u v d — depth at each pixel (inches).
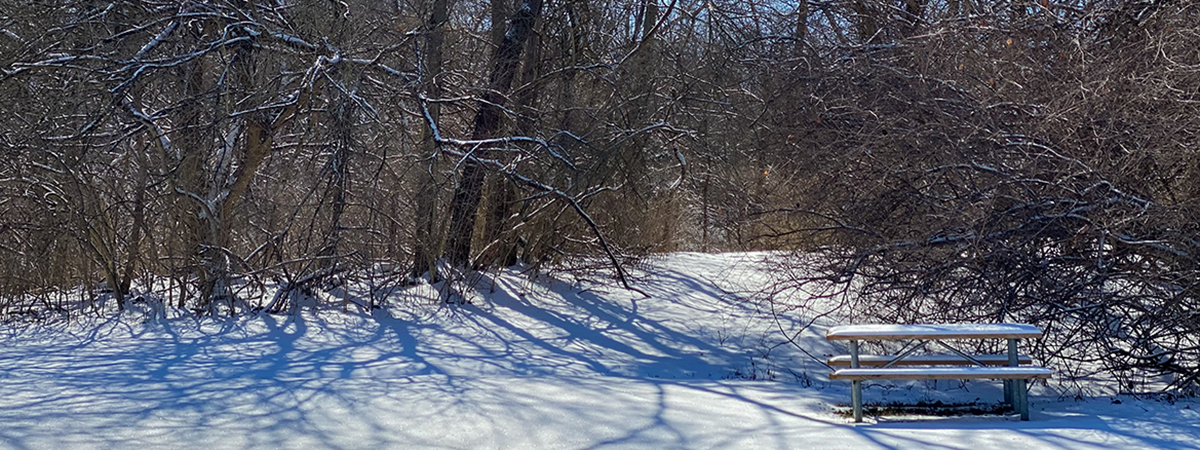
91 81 405.4
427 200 445.4
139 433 209.0
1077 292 281.9
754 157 558.3
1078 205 283.4
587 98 506.6
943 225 300.7
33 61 409.7
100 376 285.7
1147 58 287.4
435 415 230.1
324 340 366.6
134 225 426.6
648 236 567.8
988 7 371.2
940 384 296.8
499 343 374.0
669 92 553.3
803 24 546.0
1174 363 282.2
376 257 453.4
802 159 375.6
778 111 434.9
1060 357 282.5
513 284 473.7
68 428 212.4
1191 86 276.4
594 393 265.3
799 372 333.4
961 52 331.0
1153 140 271.6
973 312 312.7
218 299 427.8
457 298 446.9
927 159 313.4
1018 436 201.3
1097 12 327.9
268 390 262.1
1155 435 201.9
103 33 424.2
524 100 490.3
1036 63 313.7
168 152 422.0
